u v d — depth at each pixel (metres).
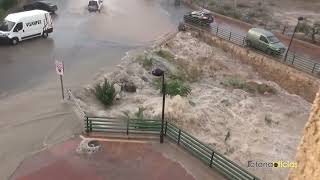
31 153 17.78
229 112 25.59
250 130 23.73
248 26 42.50
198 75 31.27
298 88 30.78
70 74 27.12
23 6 42.91
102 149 18.22
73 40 34.62
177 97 24.84
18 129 19.56
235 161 20.34
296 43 37.81
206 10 45.09
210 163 17.34
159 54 33.03
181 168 17.30
